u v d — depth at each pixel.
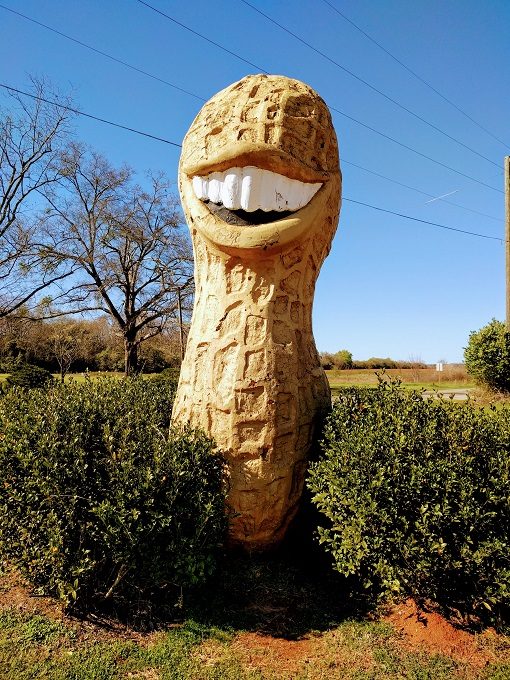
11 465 3.26
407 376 24.66
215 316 4.01
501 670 2.87
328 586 3.75
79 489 3.13
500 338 13.77
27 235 18.19
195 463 3.43
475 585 3.12
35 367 15.73
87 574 3.15
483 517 3.01
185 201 4.25
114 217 20.06
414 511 3.13
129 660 2.88
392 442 3.32
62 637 3.03
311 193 4.06
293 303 4.08
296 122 3.95
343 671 2.85
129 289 21.22
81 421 3.68
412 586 3.22
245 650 3.03
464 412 3.82
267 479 3.71
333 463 3.40
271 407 3.77
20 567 3.20
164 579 3.17
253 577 3.64
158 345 28.19
